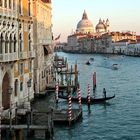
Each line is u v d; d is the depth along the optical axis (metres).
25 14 40.62
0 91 33.31
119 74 91.12
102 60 157.50
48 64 59.12
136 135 32.25
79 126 35.12
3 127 29.80
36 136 30.39
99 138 31.41
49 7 63.91
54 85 55.72
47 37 60.53
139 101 48.91
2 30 33.19
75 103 46.44
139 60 154.50
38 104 44.69
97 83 71.38
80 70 105.69
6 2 34.06
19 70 38.81
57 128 34.19
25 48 41.00
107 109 43.50
